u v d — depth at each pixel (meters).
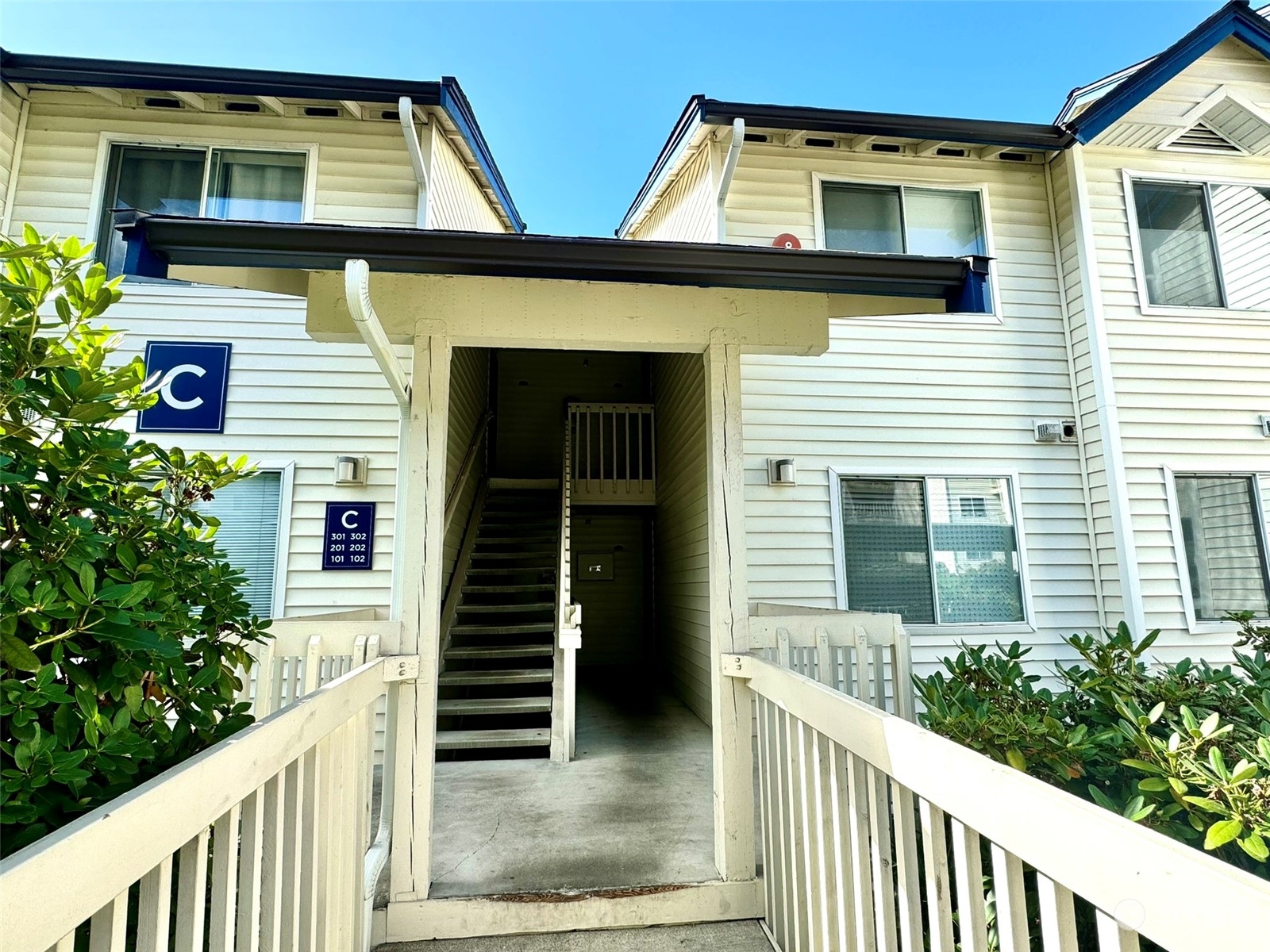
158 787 0.98
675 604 6.77
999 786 1.09
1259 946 0.68
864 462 5.05
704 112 4.87
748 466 4.94
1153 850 0.82
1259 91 5.42
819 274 2.66
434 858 2.81
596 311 2.83
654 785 3.80
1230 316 5.30
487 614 5.97
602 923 2.48
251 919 1.29
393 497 4.60
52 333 4.24
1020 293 5.39
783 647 2.81
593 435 8.55
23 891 0.73
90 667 1.35
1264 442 5.19
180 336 4.60
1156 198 5.47
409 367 4.72
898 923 2.00
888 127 5.04
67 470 1.31
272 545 4.53
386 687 2.61
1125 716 2.22
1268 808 1.63
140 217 2.30
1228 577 5.02
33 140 4.62
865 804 1.68
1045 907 1.00
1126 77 5.20
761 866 2.79
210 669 1.59
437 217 5.02
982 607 5.02
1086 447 5.22
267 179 4.82
